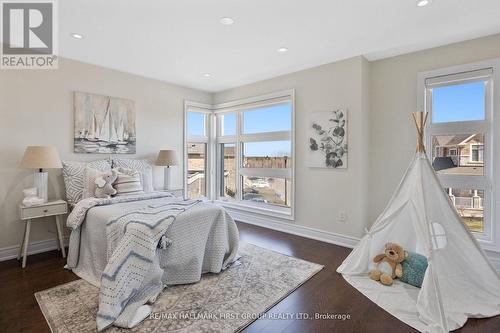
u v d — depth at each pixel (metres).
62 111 3.27
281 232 3.98
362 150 3.24
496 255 2.65
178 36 2.72
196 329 1.75
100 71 3.59
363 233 3.29
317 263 2.82
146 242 2.05
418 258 2.35
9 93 2.92
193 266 2.38
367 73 3.36
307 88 3.72
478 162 2.79
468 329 1.77
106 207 2.64
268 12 2.28
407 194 2.40
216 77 4.12
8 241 2.93
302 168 3.80
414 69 3.11
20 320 1.82
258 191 4.55
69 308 1.97
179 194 4.18
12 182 2.95
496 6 2.18
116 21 2.42
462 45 2.82
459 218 2.19
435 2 2.13
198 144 4.98
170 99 4.42
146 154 4.10
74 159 3.37
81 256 2.63
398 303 2.05
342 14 2.31
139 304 1.94
